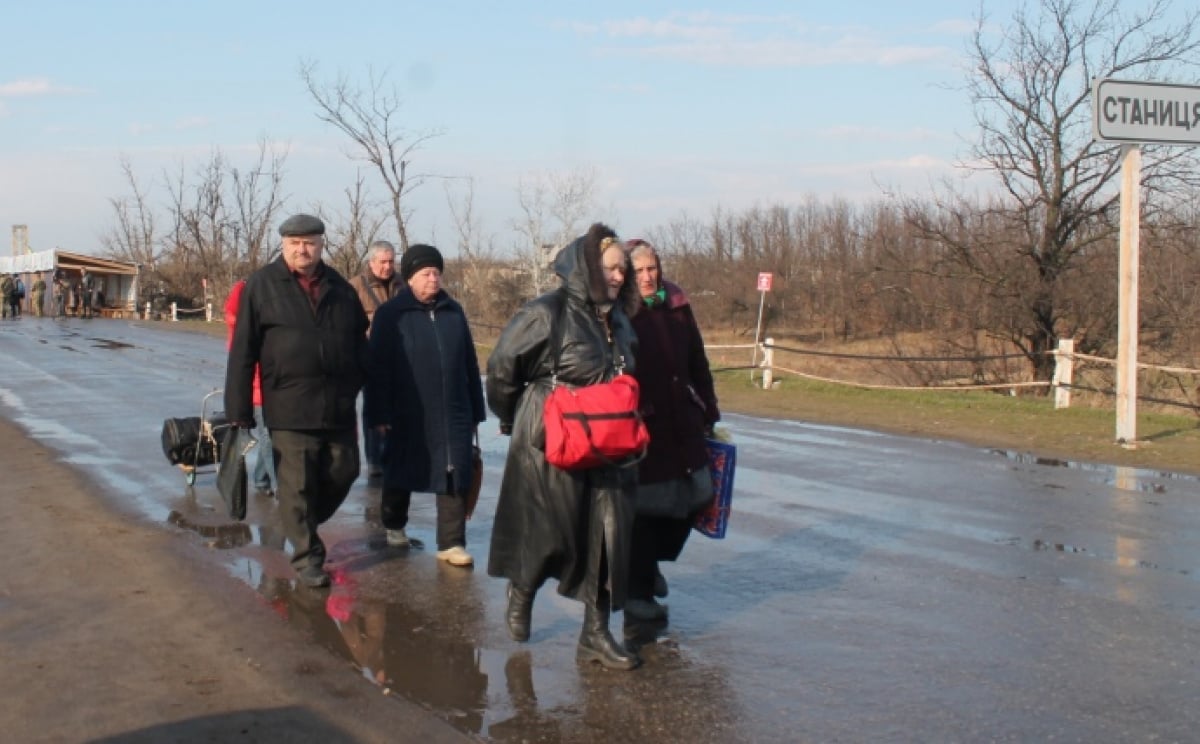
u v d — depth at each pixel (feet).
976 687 15.97
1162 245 75.51
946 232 85.25
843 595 20.65
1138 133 37.40
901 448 38.50
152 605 19.86
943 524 26.45
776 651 17.61
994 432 42.19
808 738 14.30
